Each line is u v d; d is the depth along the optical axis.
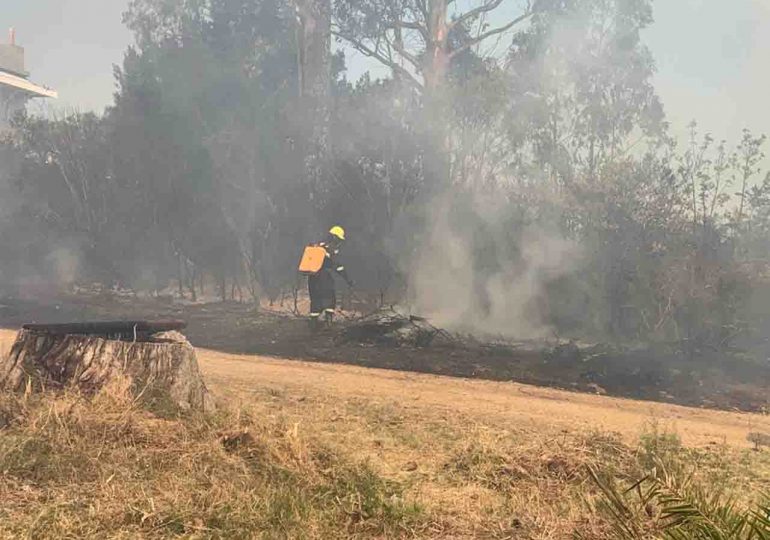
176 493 3.27
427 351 9.60
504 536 3.15
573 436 4.91
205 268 16.27
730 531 2.65
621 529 3.06
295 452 3.92
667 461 4.11
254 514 3.12
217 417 4.45
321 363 8.70
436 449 4.56
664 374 8.41
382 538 3.09
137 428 4.11
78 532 2.87
